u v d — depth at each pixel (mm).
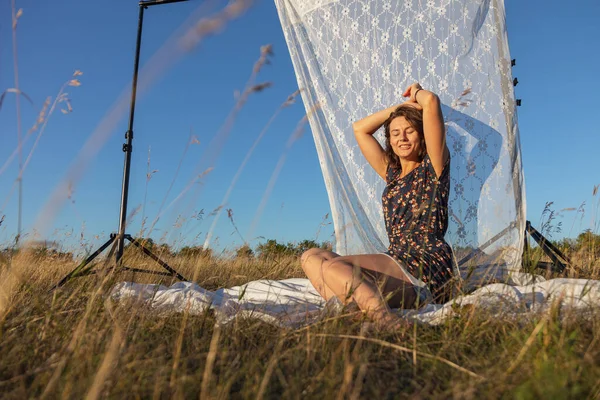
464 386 1433
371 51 3947
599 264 3117
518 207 3426
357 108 3934
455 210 3588
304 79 3986
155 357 1738
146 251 3822
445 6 3807
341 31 4023
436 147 2953
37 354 1814
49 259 3713
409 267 2721
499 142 3553
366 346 1859
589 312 2070
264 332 2152
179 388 1385
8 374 1648
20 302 2461
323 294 2658
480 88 3660
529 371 1471
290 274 4289
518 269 3104
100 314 2139
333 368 1540
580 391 1375
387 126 3369
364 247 3744
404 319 2145
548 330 1754
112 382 1433
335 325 1962
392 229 3072
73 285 2832
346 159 3891
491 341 1905
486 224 3504
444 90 3750
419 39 3852
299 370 1623
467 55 3725
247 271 4098
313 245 4602
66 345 1776
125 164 3975
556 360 1522
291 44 4047
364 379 1576
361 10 3990
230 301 2777
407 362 1725
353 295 2336
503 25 3627
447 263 2801
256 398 1351
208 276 4051
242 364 1733
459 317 2119
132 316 2119
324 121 3945
